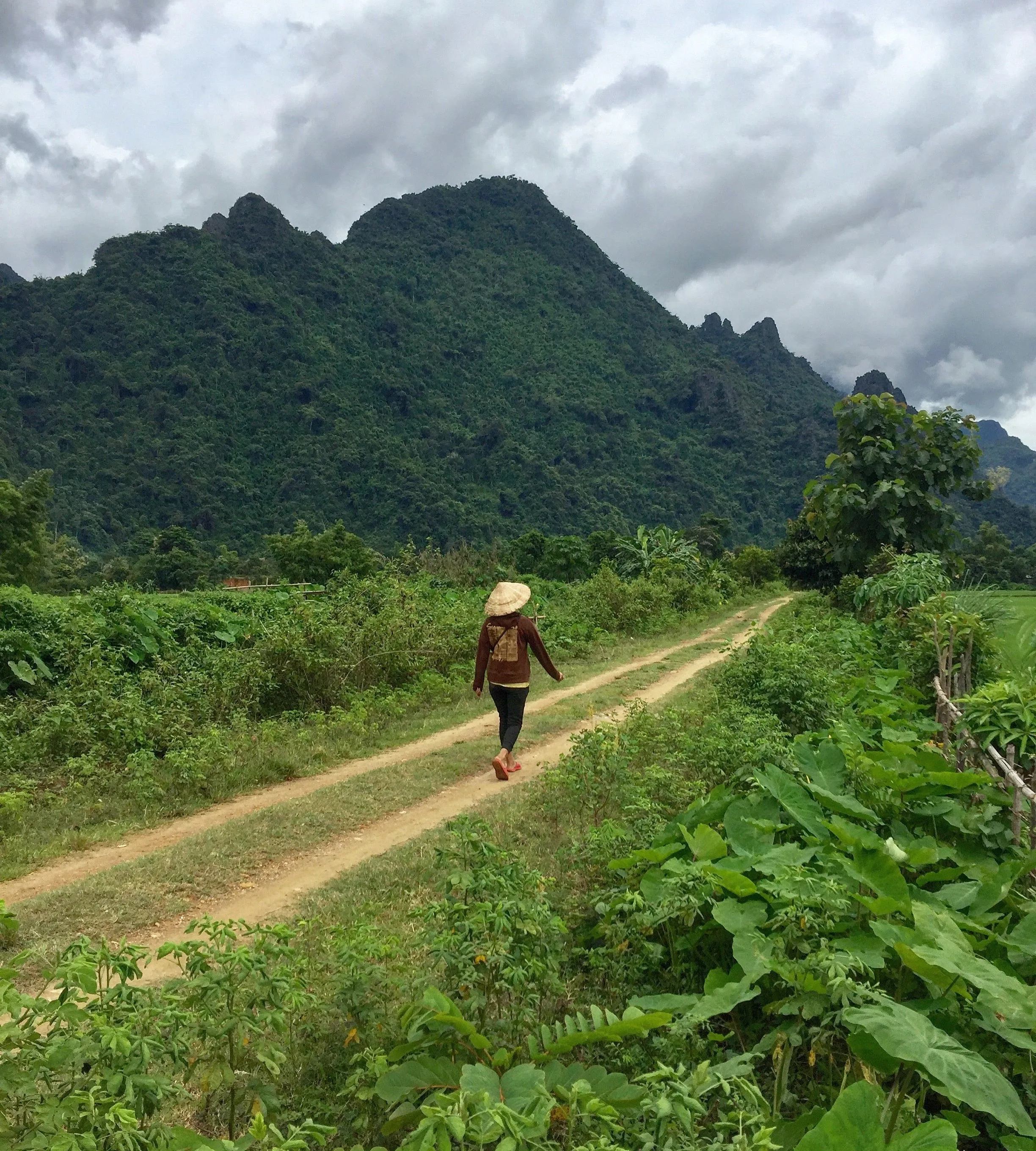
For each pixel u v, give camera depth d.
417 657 12.26
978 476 19.34
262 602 17.38
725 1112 2.47
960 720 5.81
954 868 4.04
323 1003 3.30
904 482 17.23
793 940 3.09
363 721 9.31
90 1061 2.18
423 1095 2.56
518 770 7.43
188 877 4.99
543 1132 2.05
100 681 9.59
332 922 4.28
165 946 2.68
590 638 17.25
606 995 3.54
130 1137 1.93
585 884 4.60
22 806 6.27
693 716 8.37
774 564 46.34
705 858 4.03
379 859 5.22
